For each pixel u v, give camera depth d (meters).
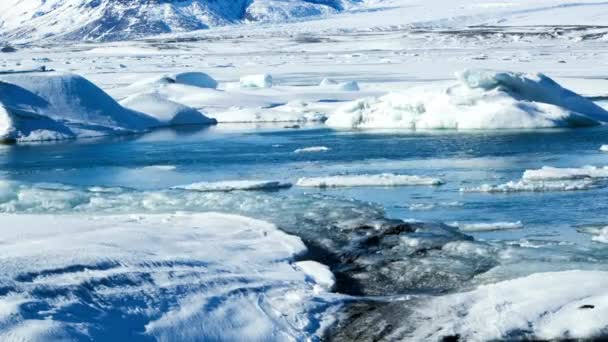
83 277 6.61
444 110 24.11
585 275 7.56
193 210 12.30
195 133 25.30
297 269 8.39
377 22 176.88
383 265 9.02
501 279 8.29
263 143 21.94
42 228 8.70
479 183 14.38
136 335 6.04
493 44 98.00
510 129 22.84
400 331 6.68
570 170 14.70
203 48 120.31
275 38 141.25
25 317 5.71
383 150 19.48
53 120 24.33
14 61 86.25
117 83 47.44
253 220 10.83
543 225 10.88
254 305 6.98
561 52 73.88
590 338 6.36
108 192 14.16
